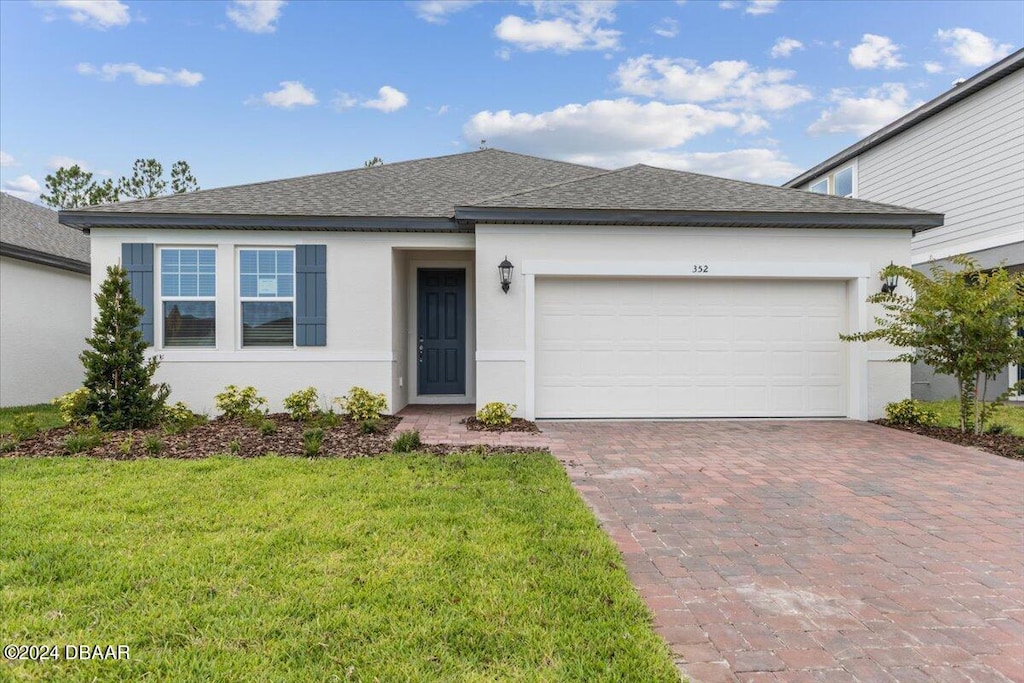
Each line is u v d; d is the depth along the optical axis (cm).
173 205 899
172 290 900
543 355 880
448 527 379
